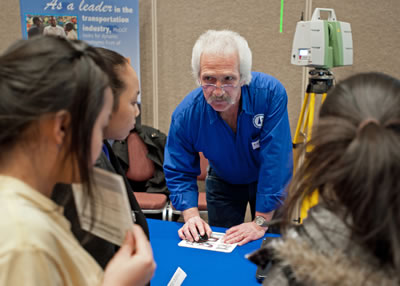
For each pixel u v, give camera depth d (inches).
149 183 121.3
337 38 84.6
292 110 124.5
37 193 21.1
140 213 44.0
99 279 22.9
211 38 58.5
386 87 20.6
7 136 19.6
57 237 20.8
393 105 19.7
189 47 128.3
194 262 53.6
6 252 18.3
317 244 21.0
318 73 86.6
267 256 23.9
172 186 70.0
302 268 20.1
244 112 63.9
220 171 76.0
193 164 71.3
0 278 18.2
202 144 69.4
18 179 20.8
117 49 123.5
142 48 132.2
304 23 85.4
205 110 65.6
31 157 20.8
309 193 21.4
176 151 69.9
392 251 18.2
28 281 18.5
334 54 85.4
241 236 60.7
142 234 26.5
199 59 59.1
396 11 112.5
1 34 139.7
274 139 64.9
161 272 50.9
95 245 32.8
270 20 120.3
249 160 71.4
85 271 22.1
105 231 26.8
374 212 18.2
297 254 20.4
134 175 122.3
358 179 18.4
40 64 19.9
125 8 120.8
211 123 65.7
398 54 115.0
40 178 21.7
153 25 129.6
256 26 121.8
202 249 57.6
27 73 19.6
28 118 19.4
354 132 19.6
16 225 19.0
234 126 67.6
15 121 19.3
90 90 20.7
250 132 66.4
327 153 20.5
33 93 19.3
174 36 128.7
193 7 125.0
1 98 19.4
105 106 22.4
